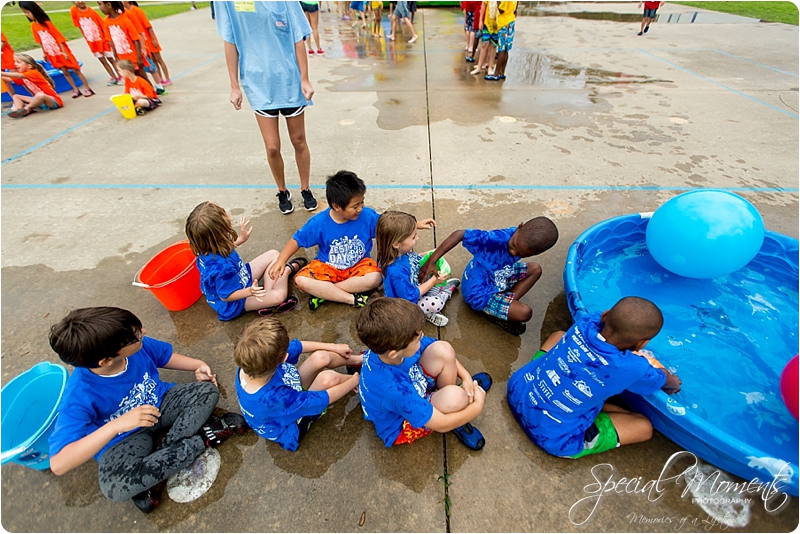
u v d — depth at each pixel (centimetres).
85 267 294
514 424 189
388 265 226
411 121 517
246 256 301
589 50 861
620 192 362
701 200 228
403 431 174
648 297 248
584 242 248
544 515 158
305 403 166
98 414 163
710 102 556
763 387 195
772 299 242
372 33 1095
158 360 191
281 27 278
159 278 260
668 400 160
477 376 204
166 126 525
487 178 388
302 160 333
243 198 371
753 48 856
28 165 432
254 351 146
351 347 232
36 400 186
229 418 185
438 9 1511
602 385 151
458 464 175
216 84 685
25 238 323
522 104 565
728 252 219
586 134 471
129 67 546
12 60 555
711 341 218
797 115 507
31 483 173
